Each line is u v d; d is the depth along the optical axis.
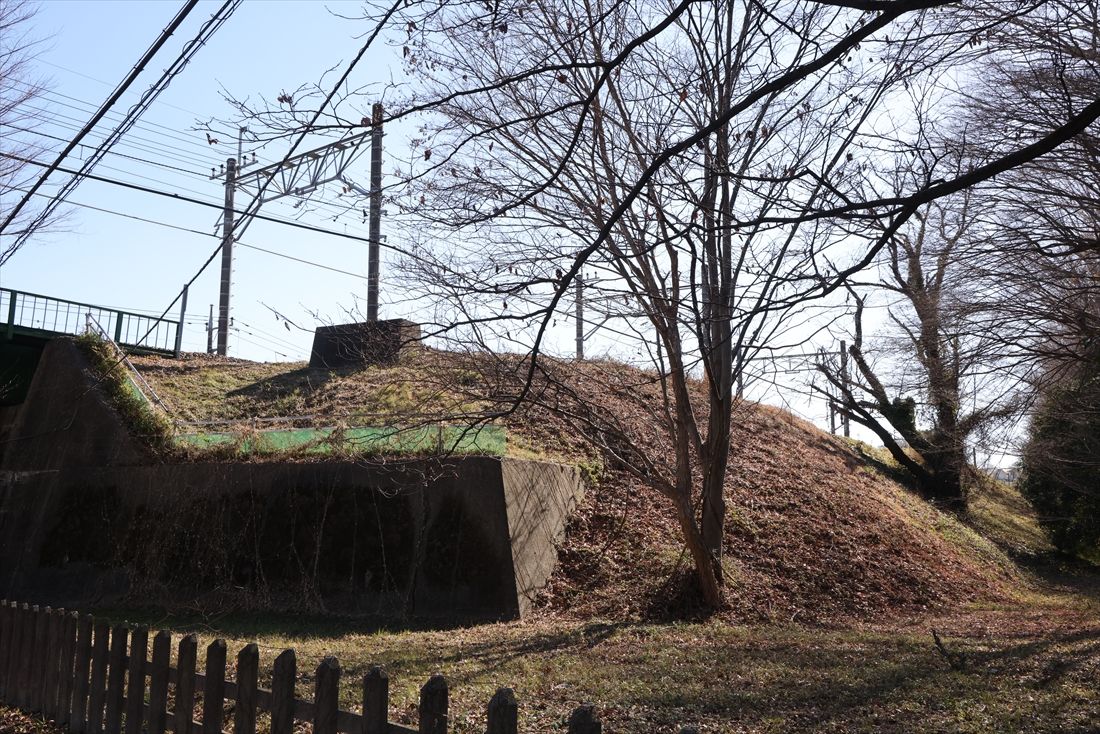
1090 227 12.46
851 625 16.12
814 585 18.19
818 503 22.41
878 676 10.17
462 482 16.92
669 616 15.81
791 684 9.70
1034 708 8.81
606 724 7.87
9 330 25.38
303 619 16.39
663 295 12.59
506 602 16.05
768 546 19.30
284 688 5.14
